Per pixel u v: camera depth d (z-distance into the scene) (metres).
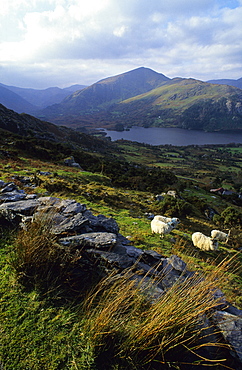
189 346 3.48
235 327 3.75
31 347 3.14
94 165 45.03
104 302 4.11
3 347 3.08
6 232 5.96
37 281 4.39
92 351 3.25
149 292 4.38
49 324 3.56
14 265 4.46
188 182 55.12
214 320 3.92
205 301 3.80
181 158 168.75
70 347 3.25
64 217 6.32
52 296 4.15
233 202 46.41
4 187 9.48
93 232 6.02
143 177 41.41
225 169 139.75
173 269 5.40
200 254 10.52
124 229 11.00
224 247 12.90
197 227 17.16
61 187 16.22
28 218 6.00
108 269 4.93
